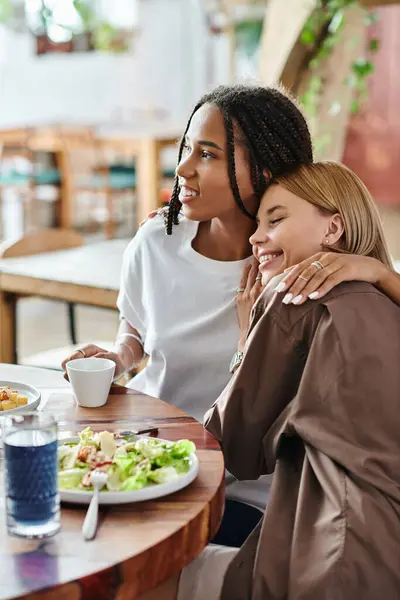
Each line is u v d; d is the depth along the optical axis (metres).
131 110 8.08
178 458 1.08
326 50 3.41
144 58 8.20
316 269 1.27
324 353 1.21
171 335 1.64
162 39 8.12
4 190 6.61
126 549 0.88
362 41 3.48
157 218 1.75
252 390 1.27
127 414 1.31
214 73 8.02
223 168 1.50
